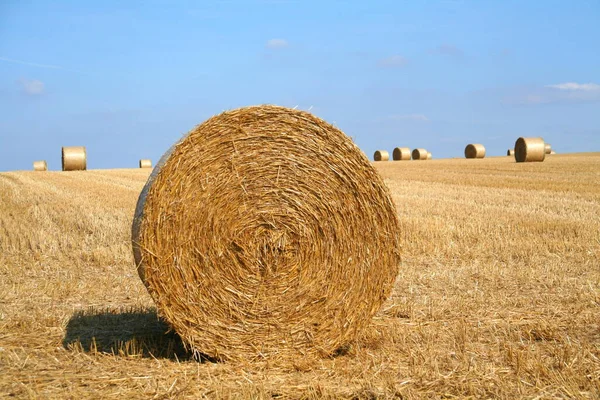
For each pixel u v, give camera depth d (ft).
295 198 21.70
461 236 45.16
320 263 21.77
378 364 20.33
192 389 18.04
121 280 33.58
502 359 20.67
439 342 22.77
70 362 20.63
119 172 127.34
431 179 98.22
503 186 84.23
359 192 21.85
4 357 20.93
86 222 51.65
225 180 21.25
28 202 67.26
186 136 20.93
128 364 20.59
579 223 49.34
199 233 21.03
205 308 21.07
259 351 21.26
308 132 21.79
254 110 21.48
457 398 17.26
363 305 22.00
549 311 26.86
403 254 40.29
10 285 32.14
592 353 21.04
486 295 29.78
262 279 21.40
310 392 17.48
